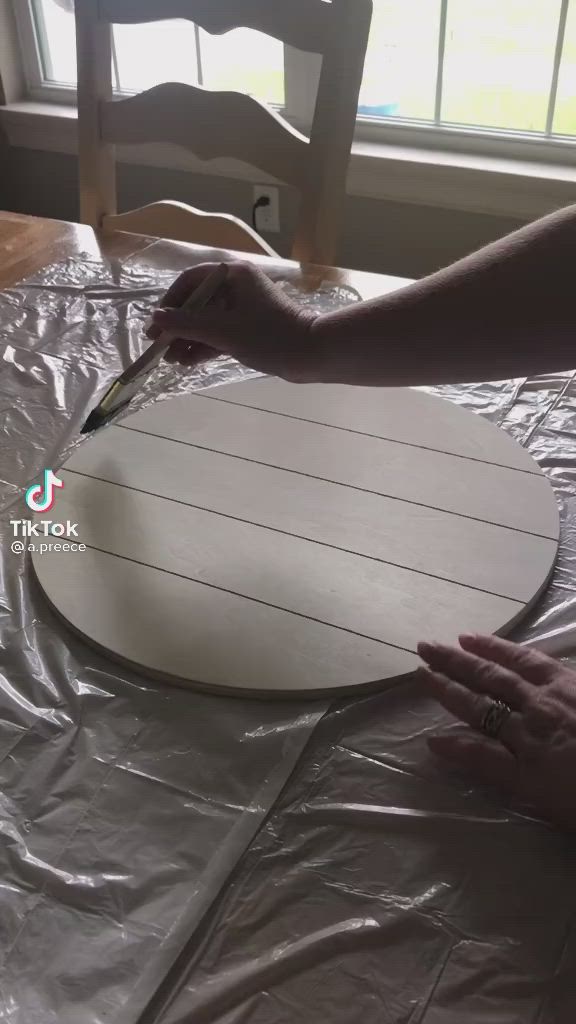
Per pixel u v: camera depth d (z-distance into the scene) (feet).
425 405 3.05
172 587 2.33
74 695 2.07
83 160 4.35
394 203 5.94
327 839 1.77
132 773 1.89
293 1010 1.50
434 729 1.99
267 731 1.98
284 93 6.09
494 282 2.32
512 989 1.53
